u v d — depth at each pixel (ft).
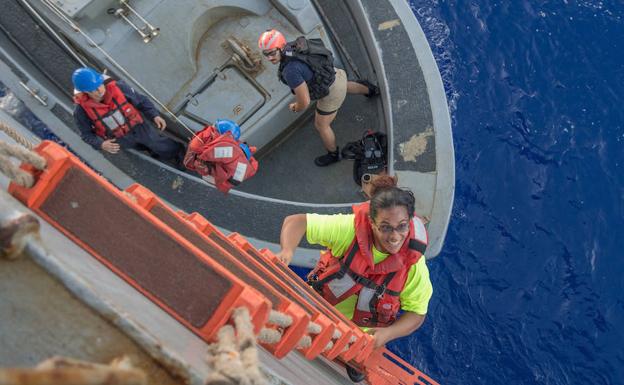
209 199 20.02
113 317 3.97
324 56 17.94
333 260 11.93
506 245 22.59
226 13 20.59
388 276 11.39
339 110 22.68
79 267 4.47
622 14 25.17
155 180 20.15
